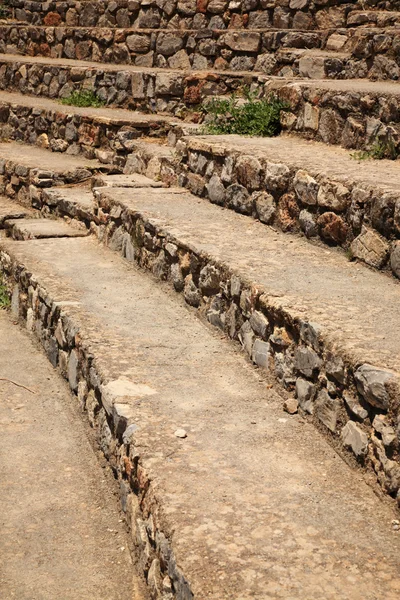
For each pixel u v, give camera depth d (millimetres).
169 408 4883
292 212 6945
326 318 4938
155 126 11078
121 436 4812
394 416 3969
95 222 8656
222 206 7977
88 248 8281
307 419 4828
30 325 7438
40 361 6871
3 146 12914
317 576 3416
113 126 11250
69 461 5324
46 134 12656
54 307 6598
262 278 5734
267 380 5328
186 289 6672
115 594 4105
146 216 7453
